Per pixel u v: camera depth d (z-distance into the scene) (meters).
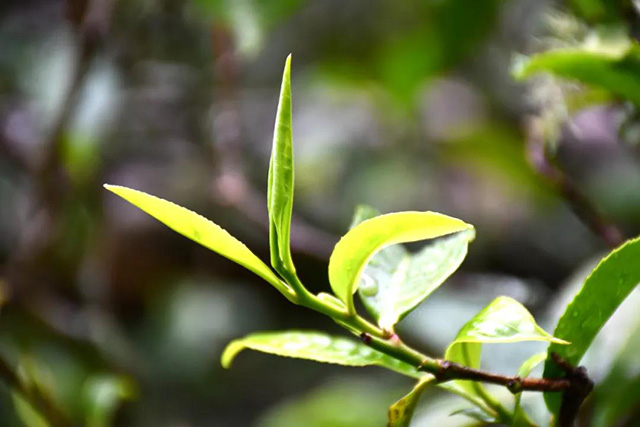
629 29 0.41
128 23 0.70
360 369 1.01
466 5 0.73
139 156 0.93
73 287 0.75
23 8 0.90
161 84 0.77
